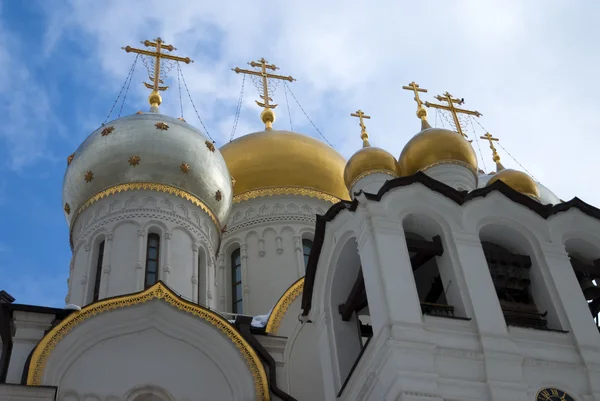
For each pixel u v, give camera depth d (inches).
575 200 908.0
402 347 730.2
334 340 872.3
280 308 1061.8
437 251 841.5
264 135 1493.6
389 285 771.4
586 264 904.3
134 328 955.3
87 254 1162.6
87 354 925.8
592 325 800.9
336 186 1440.7
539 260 859.4
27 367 881.5
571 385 753.6
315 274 923.4
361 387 776.3
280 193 1405.0
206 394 933.8
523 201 892.6
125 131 1246.9
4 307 944.3
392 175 1194.0
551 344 776.9
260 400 928.9
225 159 1448.1
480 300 787.4
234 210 1398.9
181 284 1136.8
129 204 1192.8
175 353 952.9
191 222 1207.6
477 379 733.3
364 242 820.6
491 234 887.1
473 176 1203.2
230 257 1368.1
